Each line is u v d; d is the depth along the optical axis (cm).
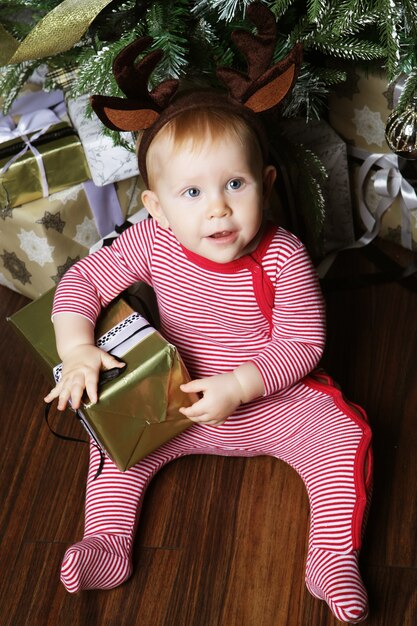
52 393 120
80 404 117
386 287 167
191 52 131
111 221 163
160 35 123
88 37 134
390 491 133
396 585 121
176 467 142
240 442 134
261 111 115
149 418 119
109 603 125
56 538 134
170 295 131
